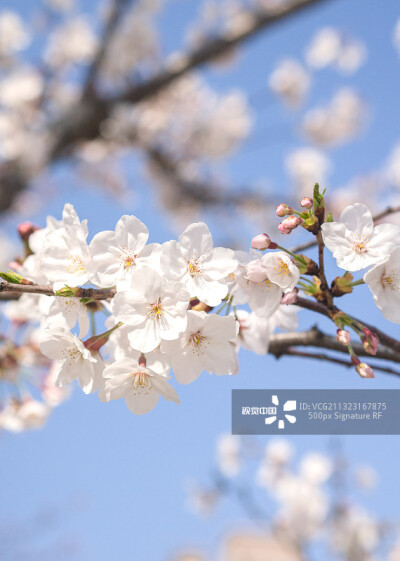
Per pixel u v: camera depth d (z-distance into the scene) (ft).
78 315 6.17
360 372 5.88
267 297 6.14
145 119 34.04
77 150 31.48
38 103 29.96
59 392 11.98
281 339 8.41
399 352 6.44
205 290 5.52
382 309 5.75
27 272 7.21
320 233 5.89
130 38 30.63
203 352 5.63
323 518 23.84
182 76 25.46
